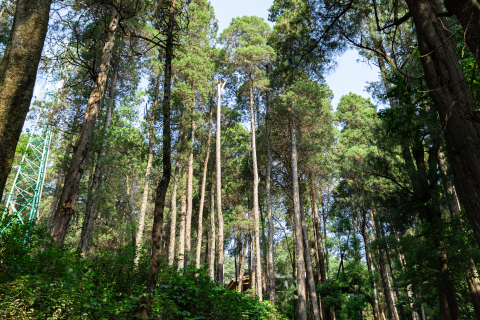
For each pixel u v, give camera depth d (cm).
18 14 382
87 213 1398
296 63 964
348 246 2320
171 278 716
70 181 820
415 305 1923
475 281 1153
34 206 2180
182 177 2483
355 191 2117
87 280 532
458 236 1167
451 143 440
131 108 2617
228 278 6894
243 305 905
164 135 657
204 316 698
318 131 2033
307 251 2097
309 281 2002
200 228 2320
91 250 1360
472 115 408
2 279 436
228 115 2580
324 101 2097
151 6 771
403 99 941
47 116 1719
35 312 406
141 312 528
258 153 2522
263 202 2877
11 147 338
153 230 597
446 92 450
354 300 2264
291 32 922
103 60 991
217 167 2159
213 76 2512
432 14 488
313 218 2620
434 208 1270
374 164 1466
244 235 2720
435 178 1275
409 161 1452
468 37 462
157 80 2038
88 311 474
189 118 1986
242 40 2241
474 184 407
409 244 1312
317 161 2153
